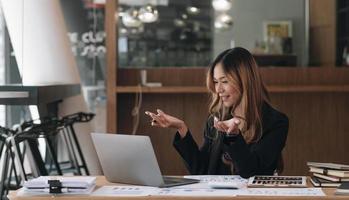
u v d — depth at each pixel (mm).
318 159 7574
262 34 7699
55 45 7098
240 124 3678
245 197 3010
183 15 7680
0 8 7785
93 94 8578
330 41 7633
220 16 7707
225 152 3697
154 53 7617
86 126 7371
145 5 7652
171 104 7480
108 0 7230
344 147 7562
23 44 7020
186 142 3879
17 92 5262
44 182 3158
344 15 7660
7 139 5180
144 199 3043
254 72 3713
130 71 7484
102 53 8609
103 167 3531
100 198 3066
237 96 3709
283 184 3309
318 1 7660
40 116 6000
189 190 3219
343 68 7543
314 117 7543
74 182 3158
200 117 7461
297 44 7680
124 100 7504
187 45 7660
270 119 3707
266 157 3596
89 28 8617
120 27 7605
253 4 7703
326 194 3062
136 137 3326
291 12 7684
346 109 7543
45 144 7105
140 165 3354
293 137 7547
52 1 7137
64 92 6383
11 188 5527
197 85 7500
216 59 3777
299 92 7520
